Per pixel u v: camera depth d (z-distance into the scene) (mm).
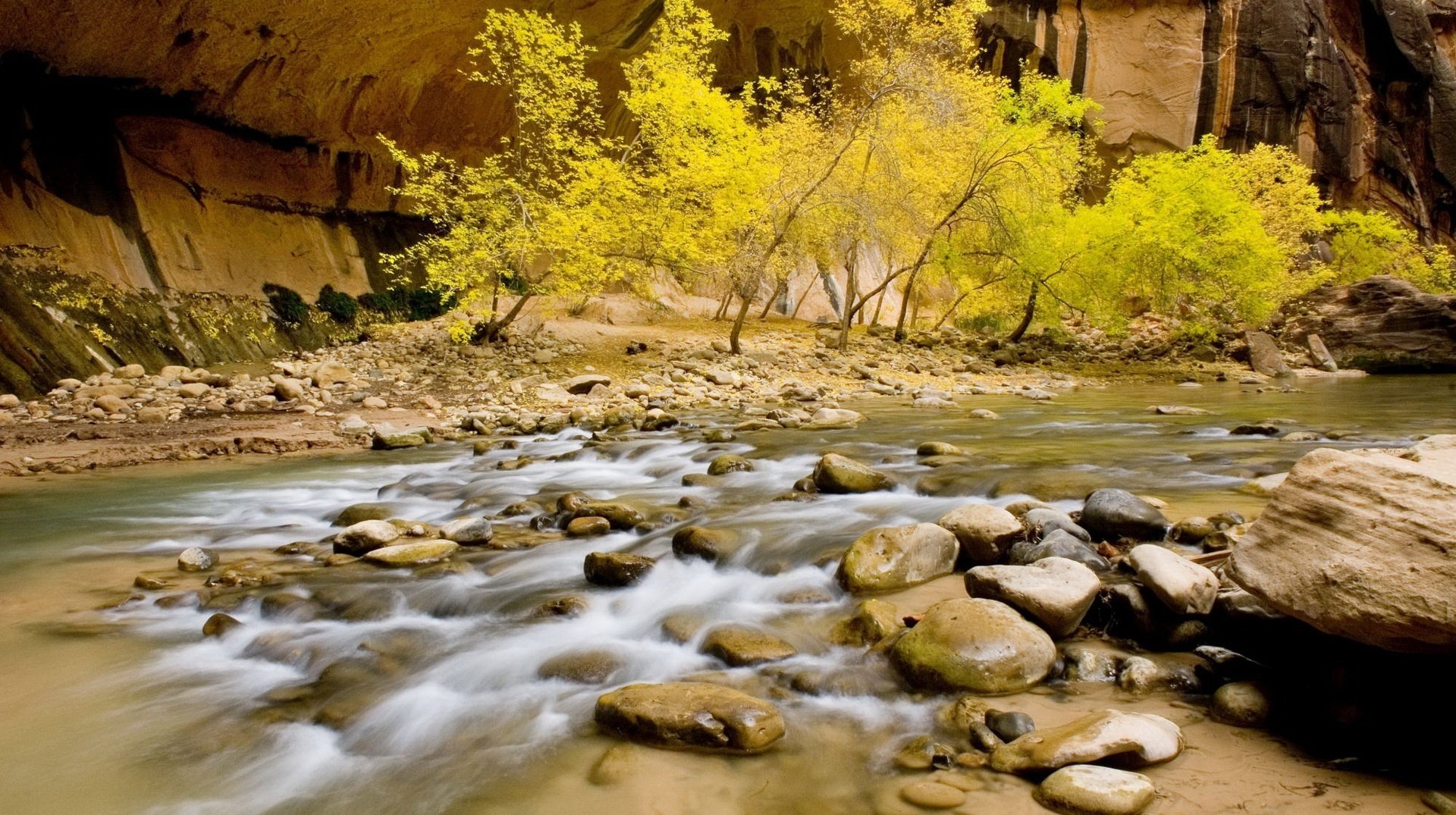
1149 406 12469
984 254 19609
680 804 2471
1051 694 3012
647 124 16938
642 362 15789
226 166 16750
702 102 16234
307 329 17094
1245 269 19734
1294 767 2480
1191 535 4348
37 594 4746
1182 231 19359
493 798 2559
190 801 2654
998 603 3342
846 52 24656
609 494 6715
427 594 4441
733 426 10273
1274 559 2732
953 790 2451
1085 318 27047
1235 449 7484
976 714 2852
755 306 25688
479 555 5129
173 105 15398
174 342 14492
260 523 6480
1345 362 21094
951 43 17812
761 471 7258
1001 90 20031
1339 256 28594
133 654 3857
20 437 9742
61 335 12781
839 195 17000
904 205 17672
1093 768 2402
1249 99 30453
